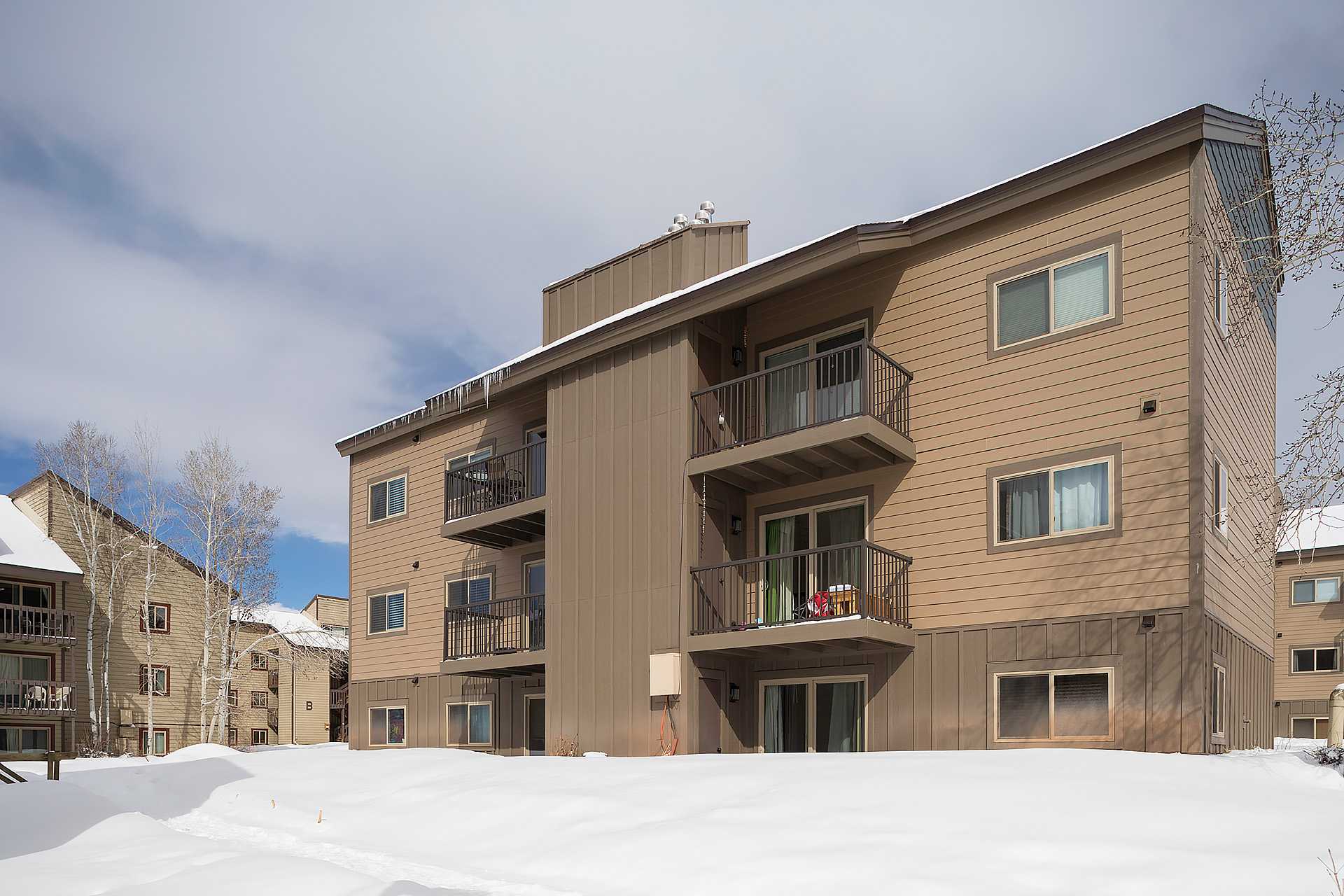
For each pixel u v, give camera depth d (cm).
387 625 2384
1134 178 1339
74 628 3634
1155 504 1273
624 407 1742
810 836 840
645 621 1638
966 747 1390
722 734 1605
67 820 1170
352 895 766
